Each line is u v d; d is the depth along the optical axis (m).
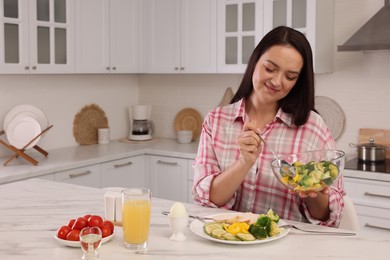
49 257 1.50
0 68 3.34
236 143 2.03
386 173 3.16
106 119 4.62
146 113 4.65
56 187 2.37
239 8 3.88
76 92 4.35
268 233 1.61
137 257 1.49
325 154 1.71
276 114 2.01
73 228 1.64
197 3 4.10
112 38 4.15
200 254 1.50
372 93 3.74
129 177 4.11
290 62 1.79
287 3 3.66
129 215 1.54
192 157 3.96
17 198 2.17
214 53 4.05
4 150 3.80
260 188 1.98
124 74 4.80
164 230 1.73
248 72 2.01
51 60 3.68
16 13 3.44
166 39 4.29
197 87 4.60
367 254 1.49
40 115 3.87
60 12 3.74
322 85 3.93
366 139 3.76
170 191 4.13
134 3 4.33
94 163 3.77
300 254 1.50
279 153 1.97
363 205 3.27
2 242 1.64
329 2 3.76
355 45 3.37
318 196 1.77
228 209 2.01
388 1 3.51
